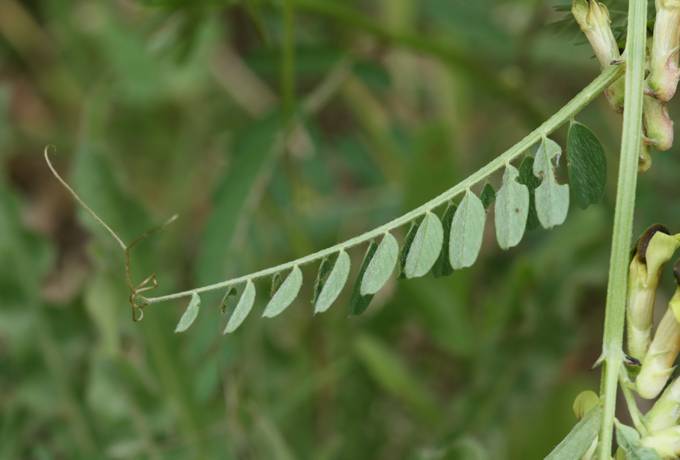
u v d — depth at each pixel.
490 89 0.61
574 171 0.34
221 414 0.53
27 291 0.53
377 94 0.78
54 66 0.88
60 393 0.53
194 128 0.80
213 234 0.54
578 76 0.76
